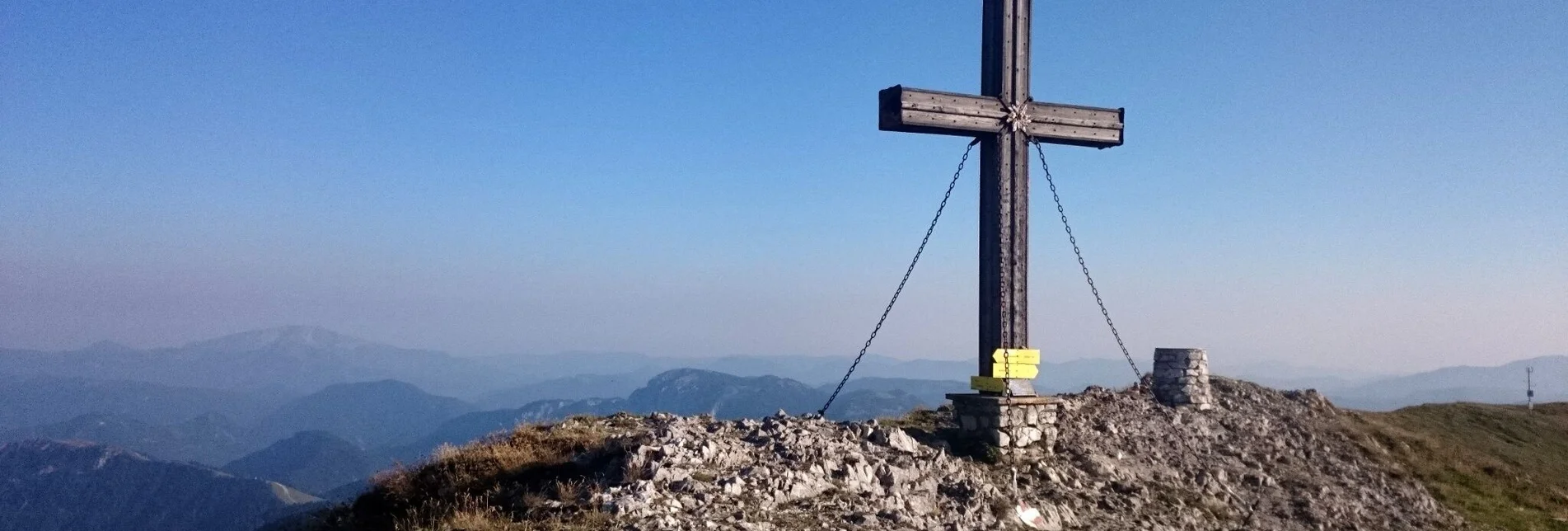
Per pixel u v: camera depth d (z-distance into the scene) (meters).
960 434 18.73
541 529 11.18
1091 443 19.52
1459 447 28.59
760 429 16.28
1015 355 18.31
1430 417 33.22
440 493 13.97
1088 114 19.30
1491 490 24.62
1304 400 27.50
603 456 14.36
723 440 14.98
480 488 13.86
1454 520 21.17
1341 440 24.75
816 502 12.91
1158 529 15.88
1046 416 18.59
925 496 14.12
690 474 12.95
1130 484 17.78
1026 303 18.59
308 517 15.08
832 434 16.12
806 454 14.34
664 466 13.03
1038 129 18.78
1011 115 18.47
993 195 18.55
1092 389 24.09
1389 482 22.70
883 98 18.27
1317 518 18.73
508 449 15.24
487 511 12.05
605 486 12.64
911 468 14.95
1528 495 25.02
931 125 17.88
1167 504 17.31
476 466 14.60
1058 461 18.09
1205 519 17.33
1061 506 15.55
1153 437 21.22
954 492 14.73
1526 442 32.44
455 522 11.71
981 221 18.86
